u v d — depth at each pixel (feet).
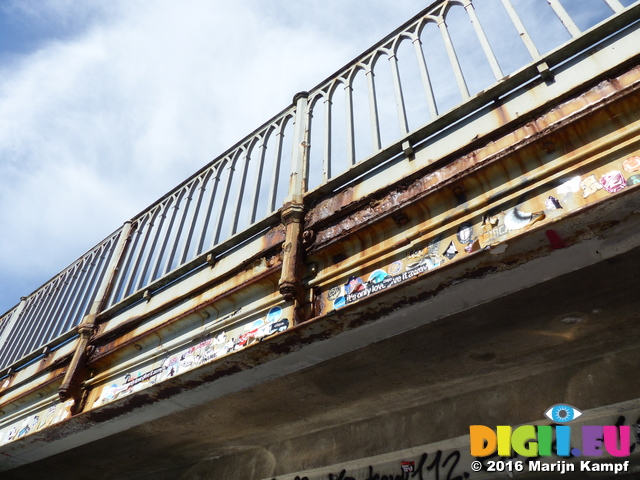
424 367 15.57
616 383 14.39
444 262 11.56
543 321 13.24
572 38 12.14
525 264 10.76
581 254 10.41
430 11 17.39
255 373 15.43
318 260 14.84
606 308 12.71
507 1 14.60
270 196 18.33
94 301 23.88
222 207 20.89
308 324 12.95
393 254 12.91
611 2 12.32
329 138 18.03
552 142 11.12
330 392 17.25
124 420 19.07
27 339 30.78
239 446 22.74
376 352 14.66
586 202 9.91
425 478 16.93
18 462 23.98
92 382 19.94
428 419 17.72
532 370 15.89
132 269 23.89
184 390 16.70
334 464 19.29
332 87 19.48
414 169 13.83
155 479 26.20
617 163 10.00
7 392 25.91
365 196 14.24
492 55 13.98
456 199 12.40
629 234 9.89
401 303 12.13
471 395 17.19
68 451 23.03
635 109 10.28
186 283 19.08
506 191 11.32
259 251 16.31
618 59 11.18
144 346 18.98
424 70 15.92
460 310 12.23
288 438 21.66
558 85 11.97
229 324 15.80
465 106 13.55
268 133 21.52
